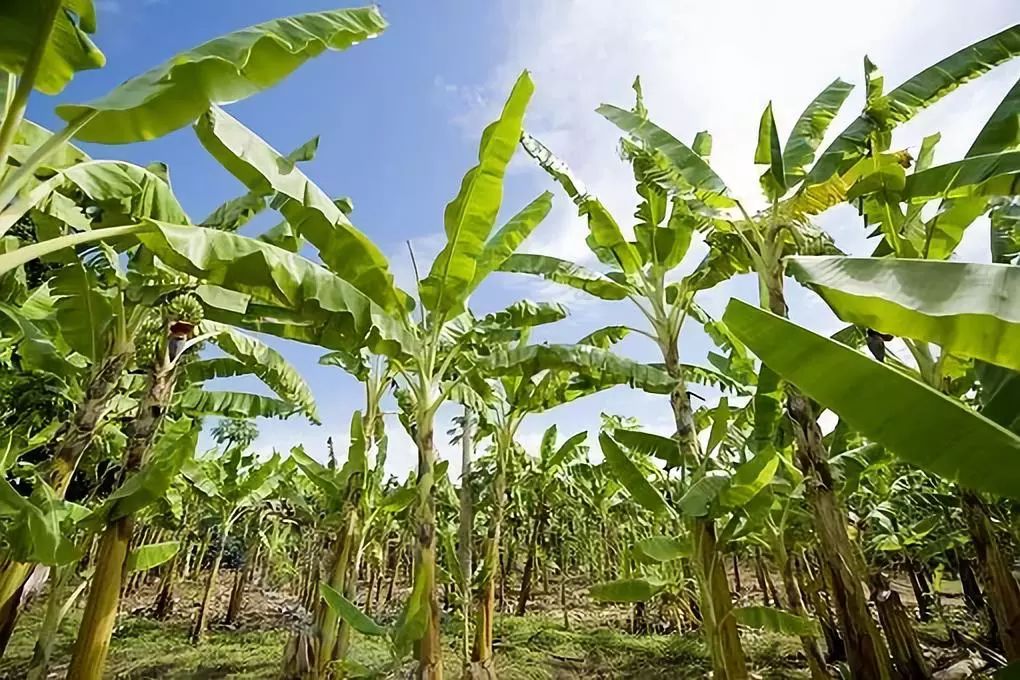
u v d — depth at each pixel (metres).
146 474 3.77
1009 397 2.75
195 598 17.34
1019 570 5.95
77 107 2.51
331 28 3.04
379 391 6.59
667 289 6.34
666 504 5.04
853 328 6.12
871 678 3.93
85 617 3.62
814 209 4.65
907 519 8.92
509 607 15.34
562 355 5.40
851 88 5.50
